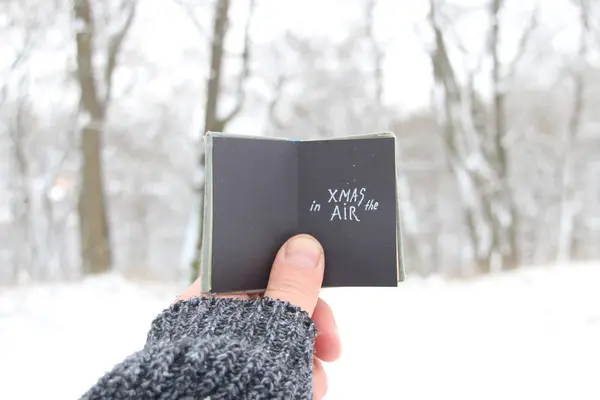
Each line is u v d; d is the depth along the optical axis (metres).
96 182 10.13
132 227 22.80
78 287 8.29
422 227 19.98
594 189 18.91
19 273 15.69
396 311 6.71
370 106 14.82
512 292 7.80
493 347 5.14
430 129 17.06
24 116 14.56
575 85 15.26
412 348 5.14
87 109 10.34
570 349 4.98
